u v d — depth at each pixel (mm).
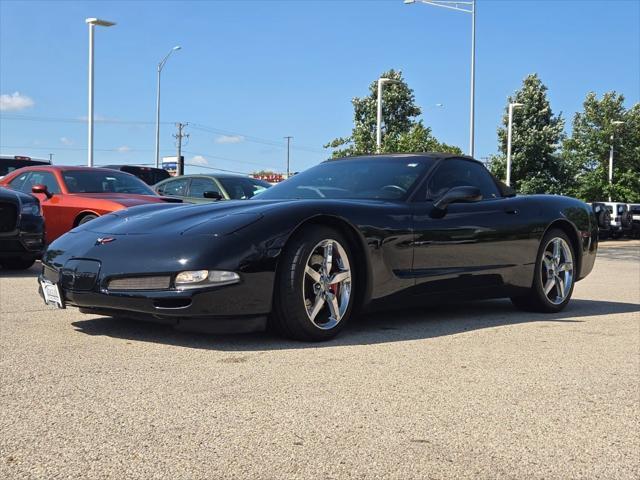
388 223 4449
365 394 3080
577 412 2922
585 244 6086
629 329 4914
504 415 2854
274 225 3943
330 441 2502
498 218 5223
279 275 3965
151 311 3797
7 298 5875
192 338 4180
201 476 2178
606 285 8578
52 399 2926
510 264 5320
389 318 5191
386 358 3768
